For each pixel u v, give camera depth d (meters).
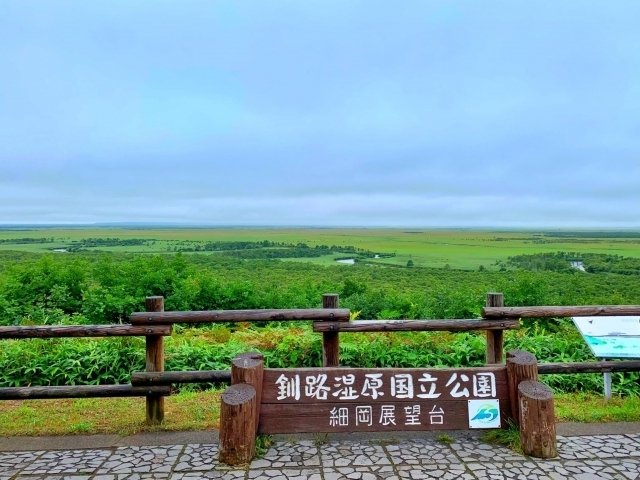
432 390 3.97
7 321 9.63
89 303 9.98
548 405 3.68
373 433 4.15
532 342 7.29
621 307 4.73
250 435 3.65
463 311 9.67
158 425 4.39
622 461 3.62
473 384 4.00
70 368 6.32
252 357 3.97
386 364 6.86
